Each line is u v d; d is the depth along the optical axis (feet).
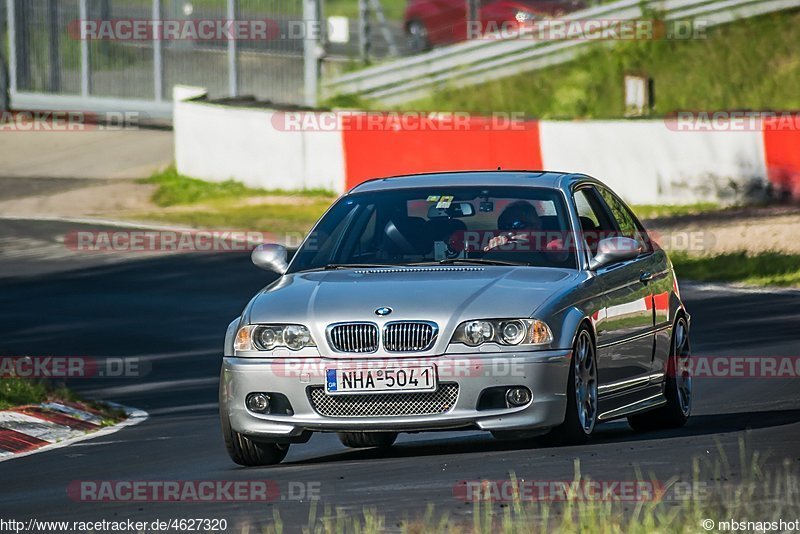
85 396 130.52
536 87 323.37
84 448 100.83
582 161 247.29
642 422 98.43
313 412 80.59
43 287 201.67
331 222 92.94
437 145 256.73
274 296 84.48
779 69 311.47
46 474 88.63
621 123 245.04
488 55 327.88
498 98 322.96
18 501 77.46
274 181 277.03
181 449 97.25
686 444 82.99
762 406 102.68
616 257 87.61
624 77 298.15
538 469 74.64
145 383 138.41
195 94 314.14
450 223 90.43
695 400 109.40
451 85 329.11
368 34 343.26
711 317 159.74
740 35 319.68
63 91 356.59
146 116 344.90
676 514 57.62
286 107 291.58
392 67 331.16
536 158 250.57
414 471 77.36
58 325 175.32
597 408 85.25
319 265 90.02
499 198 91.45
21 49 359.66
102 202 273.95
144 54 349.61
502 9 333.62
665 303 97.60
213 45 341.62
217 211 261.85
